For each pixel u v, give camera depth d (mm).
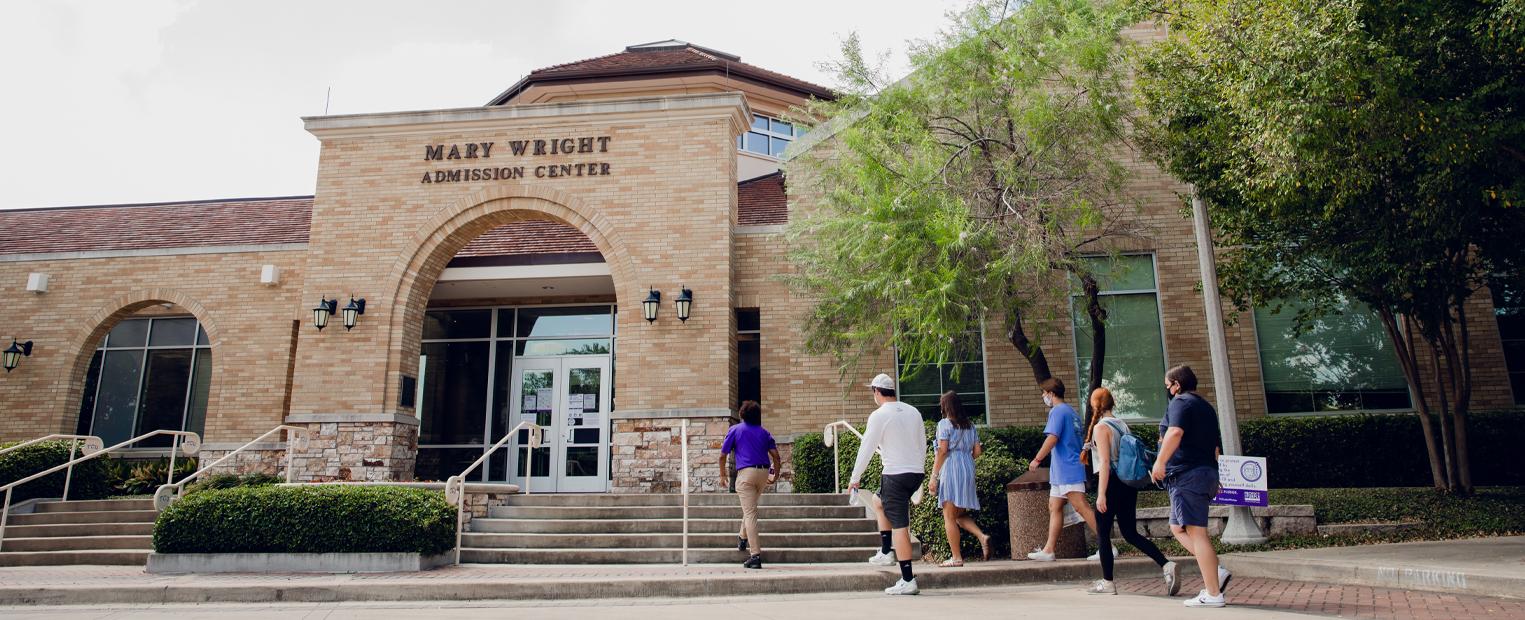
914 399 14477
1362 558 7953
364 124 15328
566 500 11219
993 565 8258
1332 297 11938
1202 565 6207
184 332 17906
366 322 14570
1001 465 9727
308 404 14242
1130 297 14414
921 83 12094
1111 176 11797
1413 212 8844
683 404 13945
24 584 7945
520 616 6508
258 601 7656
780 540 9875
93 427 17453
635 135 15117
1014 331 12711
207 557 9219
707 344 14133
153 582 8094
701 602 7227
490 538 10133
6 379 16344
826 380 14531
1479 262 11469
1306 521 10125
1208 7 10086
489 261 15547
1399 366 13586
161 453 17062
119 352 17844
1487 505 10414
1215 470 6352
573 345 17125
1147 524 10328
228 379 15930
